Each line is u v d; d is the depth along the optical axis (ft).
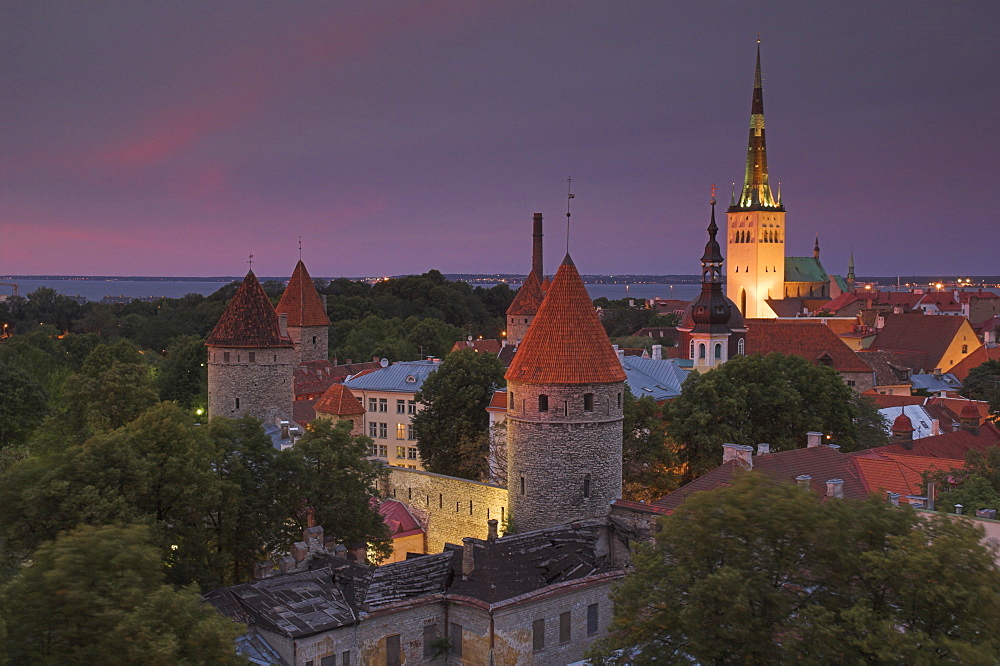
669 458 280.51
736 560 130.21
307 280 501.97
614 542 219.82
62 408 312.09
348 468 226.38
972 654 108.47
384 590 178.70
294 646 155.43
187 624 123.44
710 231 442.09
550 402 220.43
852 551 126.21
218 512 199.93
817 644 118.42
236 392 331.77
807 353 494.18
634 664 131.75
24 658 114.32
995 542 140.15
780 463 228.02
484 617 173.06
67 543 124.26
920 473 227.20
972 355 539.70
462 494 263.29
